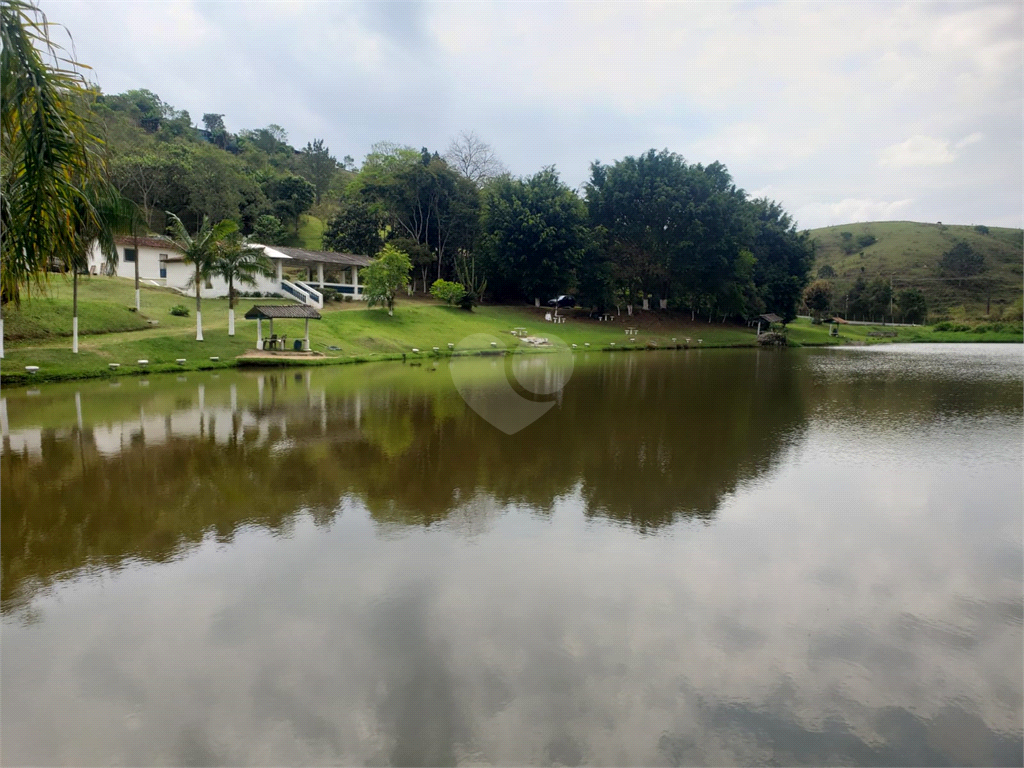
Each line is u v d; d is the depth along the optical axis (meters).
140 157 47.62
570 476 9.51
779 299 57.41
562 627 5.05
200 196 48.34
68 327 22.73
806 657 4.68
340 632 4.93
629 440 12.19
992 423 14.64
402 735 3.77
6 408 14.28
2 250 6.39
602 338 41.53
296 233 66.56
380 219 49.44
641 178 48.00
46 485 8.64
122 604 5.37
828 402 17.92
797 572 6.20
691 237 46.81
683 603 5.49
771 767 3.55
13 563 6.17
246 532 7.02
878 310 78.50
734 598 5.61
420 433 12.33
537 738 3.76
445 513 7.72
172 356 22.45
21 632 4.93
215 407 14.87
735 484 9.25
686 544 6.87
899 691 4.30
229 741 3.71
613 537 7.02
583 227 46.28
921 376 25.70
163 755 3.60
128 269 34.00
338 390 17.98
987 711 4.09
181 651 4.66
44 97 5.88
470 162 56.66
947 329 69.56
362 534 7.00
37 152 5.95
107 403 15.09
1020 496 8.83
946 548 6.90
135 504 7.89
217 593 5.56
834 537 7.17
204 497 8.20
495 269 46.78
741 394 19.38
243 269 25.97
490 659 4.59
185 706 4.04
